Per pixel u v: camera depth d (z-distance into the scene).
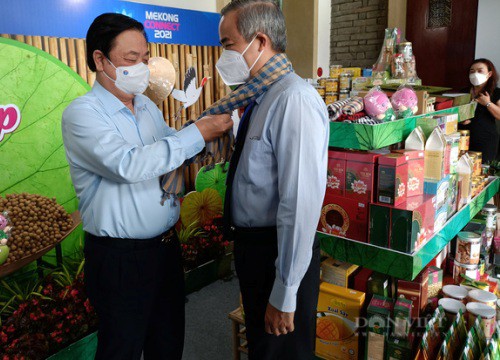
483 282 2.33
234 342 2.38
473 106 2.98
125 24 1.61
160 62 3.12
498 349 1.91
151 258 1.75
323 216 1.92
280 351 1.60
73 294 2.33
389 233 1.72
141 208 1.68
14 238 2.08
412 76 2.67
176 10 3.35
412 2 5.74
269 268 1.52
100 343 1.78
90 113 1.58
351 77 2.69
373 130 1.70
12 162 2.53
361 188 1.78
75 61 2.79
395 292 2.05
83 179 1.68
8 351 2.03
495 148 3.82
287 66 1.48
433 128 2.01
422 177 1.92
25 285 2.61
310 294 1.58
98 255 1.71
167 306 1.93
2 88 2.43
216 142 1.65
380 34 6.56
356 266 2.08
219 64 1.51
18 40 2.50
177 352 2.00
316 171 1.34
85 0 2.78
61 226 2.32
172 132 2.04
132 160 1.47
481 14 5.18
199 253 3.43
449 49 5.55
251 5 1.40
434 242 1.90
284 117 1.35
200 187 3.65
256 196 1.48
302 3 6.54
